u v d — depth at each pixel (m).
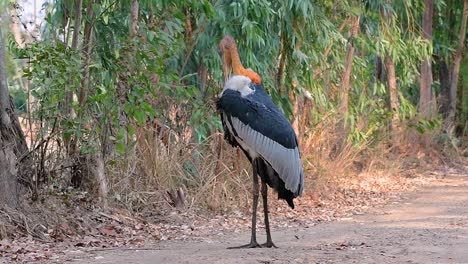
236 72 11.56
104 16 14.72
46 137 13.55
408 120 26.64
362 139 22.73
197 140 16.69
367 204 17.77
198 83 17.25
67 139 13.54
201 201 15.91
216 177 16.41
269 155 11.01
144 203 15.12
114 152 14.67
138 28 14.80
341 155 21.16
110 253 10.97
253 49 17.16
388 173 23.11
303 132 19.62
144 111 13.46
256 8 15.49
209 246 11.75
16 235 12.16
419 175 24.27
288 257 10.16
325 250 10.93
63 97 13.34
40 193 13.26
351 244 11.57
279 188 11.30
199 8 14.38
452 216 15.57
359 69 23.30
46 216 12.77
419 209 16.88
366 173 22.53
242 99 11.17
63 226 12.70
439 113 32.41
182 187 15.95
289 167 11.09
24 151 13.22
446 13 32.72
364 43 21.75
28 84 13.41
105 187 14.23
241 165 16.91
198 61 17.23
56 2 15.00
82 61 13.52
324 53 20.36
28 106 13.34
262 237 12.91
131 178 15.23
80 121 13.31
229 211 15.86
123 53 13.70
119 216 14.05
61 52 13.09
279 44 17.83
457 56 32.44
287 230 13.85
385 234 12.81
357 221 15.04
